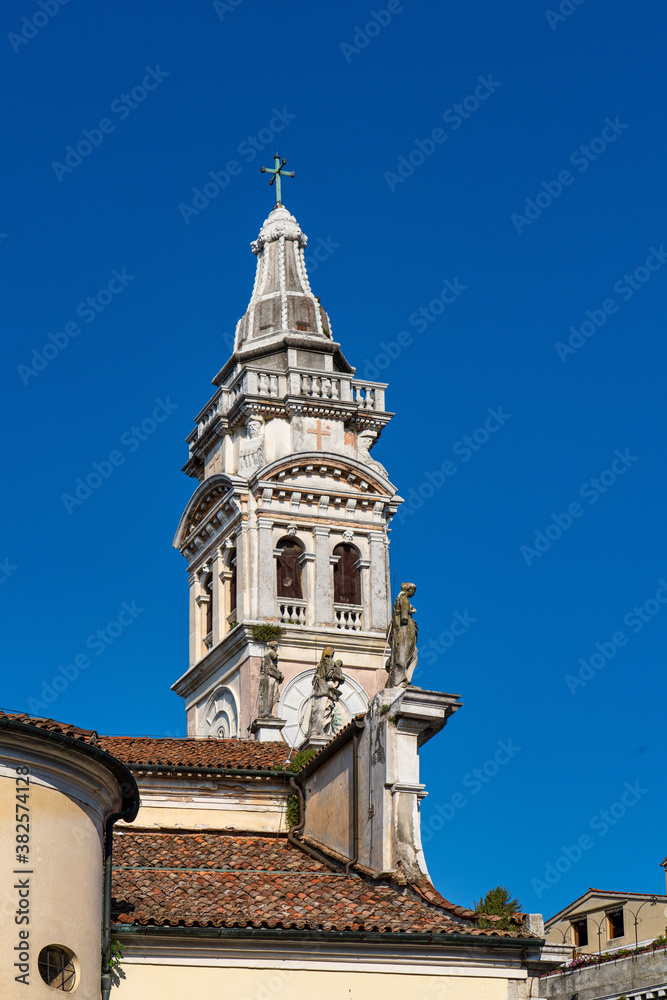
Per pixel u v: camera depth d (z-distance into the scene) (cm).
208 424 7944
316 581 7506
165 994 3725
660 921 6544
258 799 4859
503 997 3916
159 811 4778
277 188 8688
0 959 3369
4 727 3456
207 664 7675
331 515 7650
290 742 7119
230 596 7669
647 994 5841
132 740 5172
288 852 4647
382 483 7725
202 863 4441
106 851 3803
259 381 7756
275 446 7706
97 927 3628
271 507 7556
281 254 8388
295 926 3819
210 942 3778
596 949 6738
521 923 3994
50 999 3419
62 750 3553
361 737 4503
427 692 4356
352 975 3847
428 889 4175
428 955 3900
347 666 7412
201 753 5072
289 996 3794
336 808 4600
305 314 8144
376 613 7556
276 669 6341
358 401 7919
